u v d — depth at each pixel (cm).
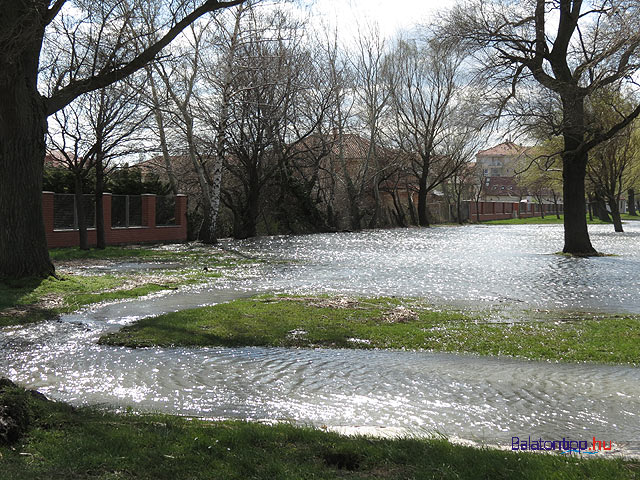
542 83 2539
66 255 2567
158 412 617
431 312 1259
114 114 2778
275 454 453
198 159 3984
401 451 460
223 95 3516
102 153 2834
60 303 1359
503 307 1333
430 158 6731
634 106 3544
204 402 668
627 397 689
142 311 1289
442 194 9388
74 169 2809
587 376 782
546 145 4456
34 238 1608
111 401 667
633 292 1585
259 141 3966
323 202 5619
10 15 1412
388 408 648
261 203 4591
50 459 417
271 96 3934
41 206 1628
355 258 2672
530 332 1052
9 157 1562
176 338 995
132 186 3644
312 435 501
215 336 1013
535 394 701
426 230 5753
